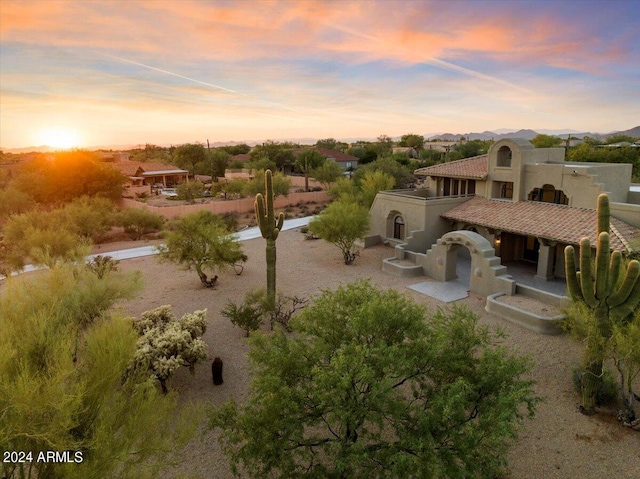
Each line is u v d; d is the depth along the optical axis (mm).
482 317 17984
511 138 26250
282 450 7539
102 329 7688
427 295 20953
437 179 32656
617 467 9688
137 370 9008
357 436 8406
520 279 23031
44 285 12211
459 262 26750
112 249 33125
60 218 33281
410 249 27062
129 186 68500
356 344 8406
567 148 60281
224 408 8461
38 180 48125
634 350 10125
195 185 60969
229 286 23156
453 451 7227
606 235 10875
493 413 7387
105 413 6578
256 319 16922
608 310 11125
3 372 6020
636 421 10742
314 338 9016
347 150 110125
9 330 7172
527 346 15320
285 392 7598
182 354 12938
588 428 11023
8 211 42031
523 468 9719
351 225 26203
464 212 26938
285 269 26344
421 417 7344
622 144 60562
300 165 78938
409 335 8719
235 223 40188
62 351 6844
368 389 7660
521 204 25578
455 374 8461
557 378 13336
